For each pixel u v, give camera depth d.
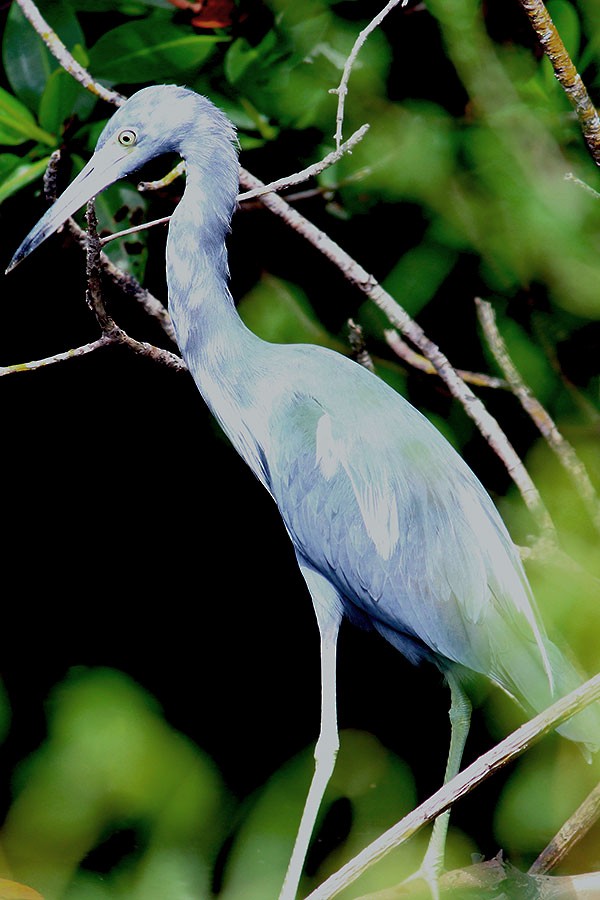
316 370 6.66
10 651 10.36
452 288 8.55
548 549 6.94
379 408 6.56
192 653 10.43
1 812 8.37
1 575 10.53
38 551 10.71
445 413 8.75
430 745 9.84
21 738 9.57
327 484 6.47
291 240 8.49
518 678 6.21
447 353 8.95
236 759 9.75
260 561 10.55
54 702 7.96
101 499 10.59
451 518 6.39
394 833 4.29
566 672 6.25
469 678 6.55
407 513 6.39
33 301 9.22
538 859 6.31
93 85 6.12
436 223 7.56
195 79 7.32
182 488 10.46
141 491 10.52
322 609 6.74
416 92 7.68
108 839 7.23
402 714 10.09
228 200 6.41
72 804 7.17
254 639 10.49
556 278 7.55
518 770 8.45
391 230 8.32
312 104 7.23
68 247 7.96
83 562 10.70
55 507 10.61
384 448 6.45
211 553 10.57
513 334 8.22
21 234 8.35
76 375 9.74
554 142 7.20
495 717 8.66
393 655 10.31
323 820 8.72
